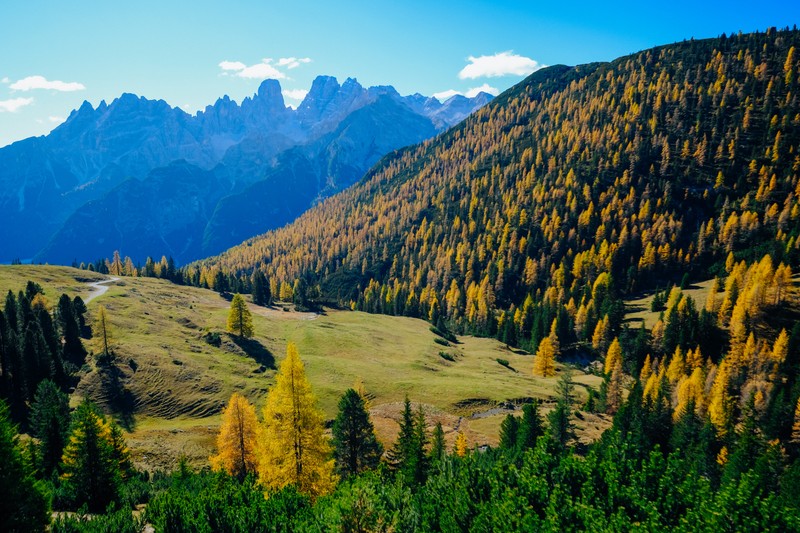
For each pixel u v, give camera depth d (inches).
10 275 5191.9
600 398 3548.2
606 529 647.1
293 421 1253.1
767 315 4938.5
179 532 889.5
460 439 2314.2
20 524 793.6
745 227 7081.7
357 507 802.8
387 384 3661.4
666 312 5615.2
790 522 629.0
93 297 4972.9
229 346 4131.4
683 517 681.6
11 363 2787.9
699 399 3634.4
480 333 6648.6
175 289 6574.8
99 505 1462.8
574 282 7096.5
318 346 4603.8
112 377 3149.6
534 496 792.9
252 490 1123.3
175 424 2898.6
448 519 794.2
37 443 2245.3
